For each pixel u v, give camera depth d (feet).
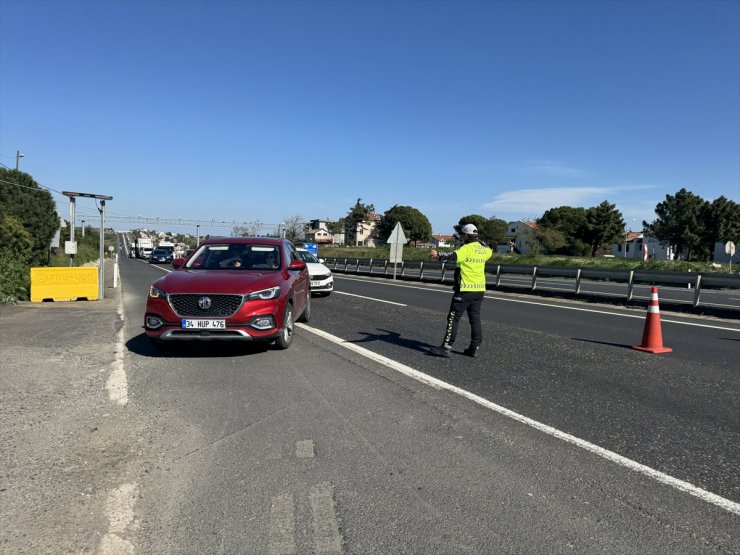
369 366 21.17
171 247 177.88
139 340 26.48
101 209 48.67
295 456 12.25
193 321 20.88
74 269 46.70
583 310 42.57
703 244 219.41
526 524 9.43
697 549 8.71
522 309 42.75
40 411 15.11
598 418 15.16
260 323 21.52
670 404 16.63
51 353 22.93
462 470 11.59
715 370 21.38
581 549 8.69
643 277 45.83
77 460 11.85
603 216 255.50
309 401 16.42
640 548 8.73
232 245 27.71
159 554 8.47
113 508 9.78
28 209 108.37
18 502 9.93
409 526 9.34
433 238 394.52
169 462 11.85
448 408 15.84
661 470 11.73
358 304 44.57
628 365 22.15
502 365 21.84
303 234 310.86
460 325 33.04
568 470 11.66
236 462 11.89
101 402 16.02
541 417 15.15
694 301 41.57
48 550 8.47
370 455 12.35
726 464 12.12
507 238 303.27
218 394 17.10
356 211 352.28
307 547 8.70
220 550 8.60
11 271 45.44
